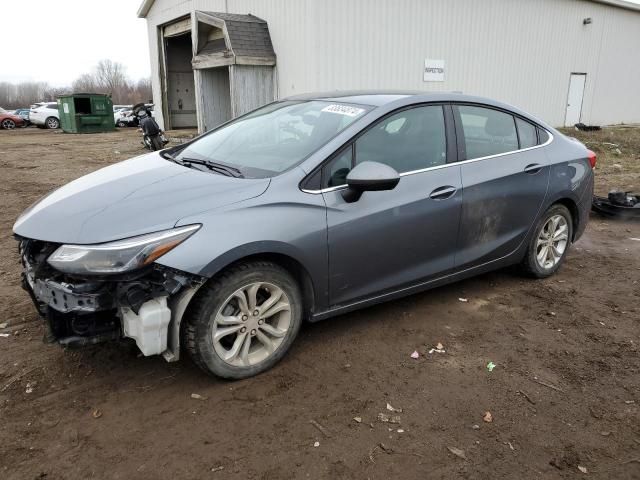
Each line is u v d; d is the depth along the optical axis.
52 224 2.82
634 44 22.64
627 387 3.12
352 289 3.41
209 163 3.52
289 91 14.05
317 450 2.53
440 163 3.76
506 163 4.12
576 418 2.83
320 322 3.81
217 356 2.93
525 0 17.48
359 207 3.29
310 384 3.05
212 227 2.78
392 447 2.57
